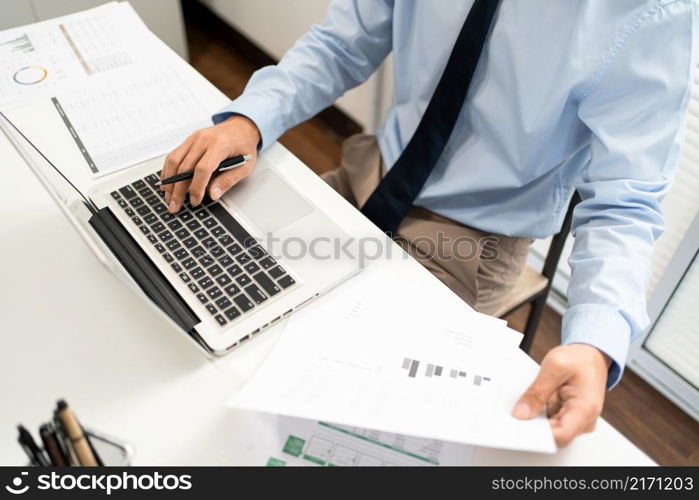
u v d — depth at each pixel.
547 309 1.73
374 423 0.61
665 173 0.81
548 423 0.62
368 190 1.13
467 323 0.73
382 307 0.74
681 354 1.48
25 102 0.99
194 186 0.82
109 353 0.69
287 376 0.66
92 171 0.89
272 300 0.73
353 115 2.04
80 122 0.96
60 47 1.10
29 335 0.70
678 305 1.43
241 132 0.90
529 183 1.00
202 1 2.46
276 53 2.25
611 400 1.54
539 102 0.89
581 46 0.83
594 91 0.84
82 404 0.65
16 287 0.75
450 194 1.02
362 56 1.12
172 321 0.63
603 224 0.81
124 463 0.60
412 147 1.01
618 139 0.83
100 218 0.81
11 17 1.73
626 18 0.79
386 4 1.06
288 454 0.62
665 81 0.79
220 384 0.67
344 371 0.67
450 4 0.93
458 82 0.94
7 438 0.62
